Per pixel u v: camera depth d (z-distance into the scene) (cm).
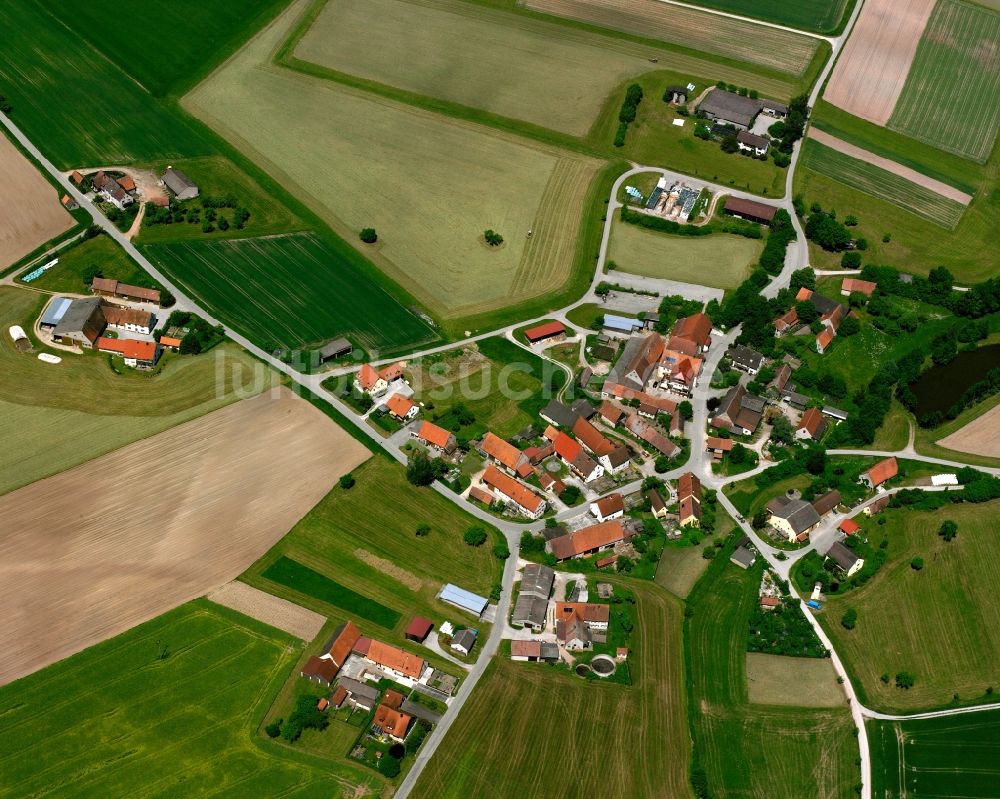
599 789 12606
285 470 16462
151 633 14025
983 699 13838
